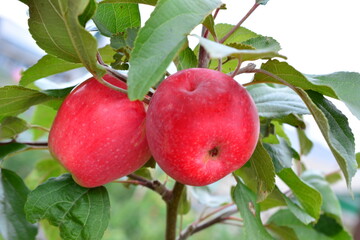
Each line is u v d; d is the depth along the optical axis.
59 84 0.52
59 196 0.35
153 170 0.48
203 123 0.27
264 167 0.33
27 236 0.38
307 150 0.52
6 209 0.38
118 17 0.38
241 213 0.37
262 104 0.39
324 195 0.52
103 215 0.35
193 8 0.26
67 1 0.25
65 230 0.34
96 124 0.32
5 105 0.36
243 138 0.28
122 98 0.32
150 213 1.17
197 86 0.28
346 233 0.50
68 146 0.32
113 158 0.32
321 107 0.33
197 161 0.28
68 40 0.29
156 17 0.25
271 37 0.35
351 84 0.32
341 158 0.28
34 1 0.27
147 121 0.29
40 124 0.57
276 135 0.44
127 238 1.12
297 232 0.51
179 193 0.40
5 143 0.41
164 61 0.24
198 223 0.51
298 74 0.31
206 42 0.23
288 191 0.50
